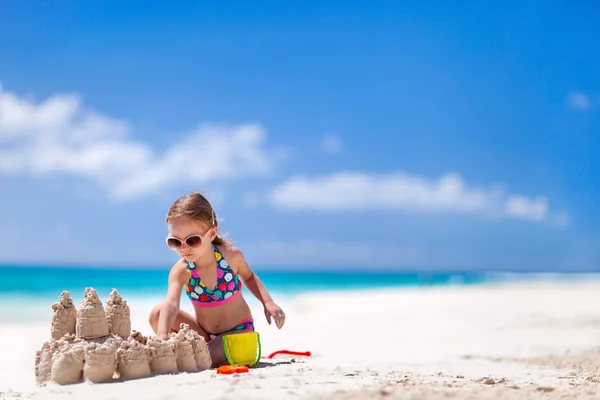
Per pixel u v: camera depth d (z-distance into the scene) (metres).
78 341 4.34
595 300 20.22
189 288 5.56
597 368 6.21
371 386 3.88
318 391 3.67
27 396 3.89
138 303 21.39
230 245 5.70
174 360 4.48
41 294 27.77
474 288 31.95
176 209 5.29
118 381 4.13
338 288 41.81
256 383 3.95
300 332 11.17
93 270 70.94
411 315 15.05
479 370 5.80
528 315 14.41
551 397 3.56
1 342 9.51
